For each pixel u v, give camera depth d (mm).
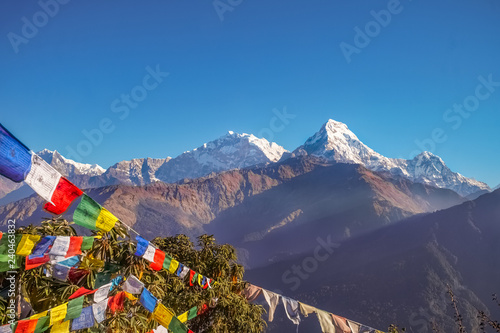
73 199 8680
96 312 12016
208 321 33188
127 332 16844
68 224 19250
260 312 37656
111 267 16125
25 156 7484
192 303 29641
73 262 14398
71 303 11086
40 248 9336
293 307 27312
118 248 16188
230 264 37438
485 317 23469
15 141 7262
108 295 13031
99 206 9242
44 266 14844
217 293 32406
